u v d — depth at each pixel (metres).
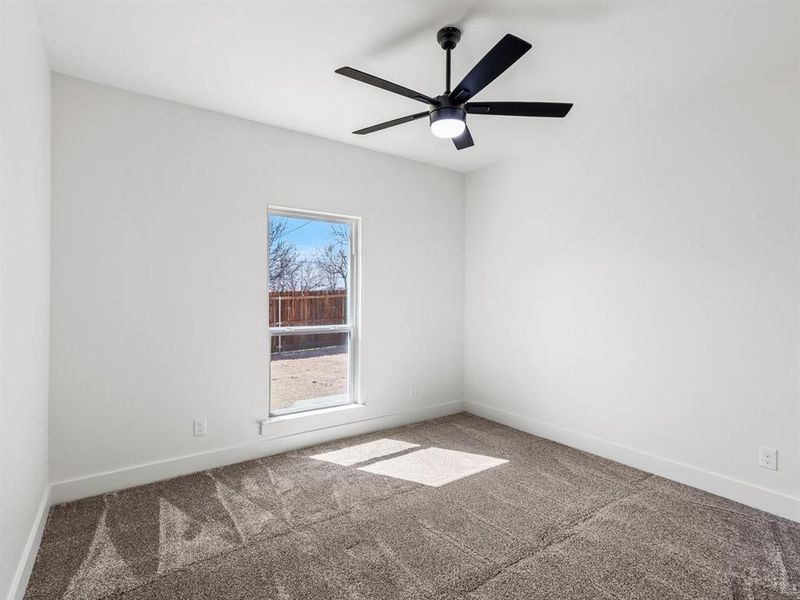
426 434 3.86
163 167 2.88
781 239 2.45
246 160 3.22
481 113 2.31
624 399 3.22
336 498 2.65
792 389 2.42
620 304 3.24
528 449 3.51
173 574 1.93
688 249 2.85
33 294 1.99
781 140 2.45
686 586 1.87
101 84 2.67
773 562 2.03
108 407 2.70
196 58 2.39
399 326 4.11
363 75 1.89
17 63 1.67
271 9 1.97
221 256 3.12
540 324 3.85
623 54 2.32
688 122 2.84
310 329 3.65
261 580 1.90
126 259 2.75
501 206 4.22
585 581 1.90
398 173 4.08
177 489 2.75
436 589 1.84
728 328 2.67
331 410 3.70
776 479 2.47
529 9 1.96
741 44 2.22
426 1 1.92
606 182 3.33
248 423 3.25
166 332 2.90
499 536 2.25
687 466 2.85
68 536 2.21
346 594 1.81
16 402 1.68
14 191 1.63
